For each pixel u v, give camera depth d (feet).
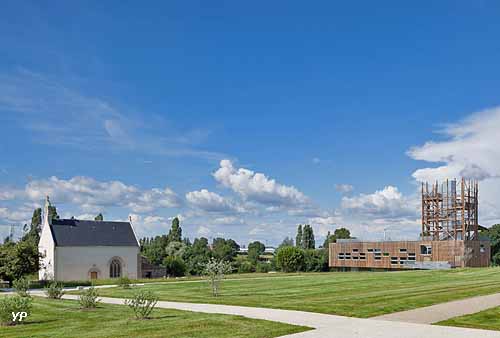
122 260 325.62
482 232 469.98
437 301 97.50
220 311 86.89
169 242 508.53
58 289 125.80
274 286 160.15
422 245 396.37
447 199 412.57
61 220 316.19
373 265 419.95
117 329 68.28
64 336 63.93
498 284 144.87
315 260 440.45
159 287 172.14
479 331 63.46
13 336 64.90
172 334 63.21
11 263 227.81
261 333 63.26
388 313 81.56
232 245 578.25
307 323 70.85
